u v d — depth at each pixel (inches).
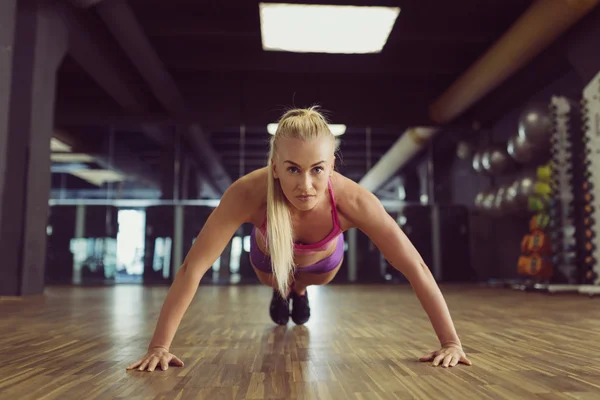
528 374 49.8
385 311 122.3
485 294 189.6
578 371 51.2
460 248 312.2
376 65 262.5
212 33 221.3
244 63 259.4
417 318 105.7
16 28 171.3
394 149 322.7
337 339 74.9
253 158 321.1
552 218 199.3
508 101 278.5
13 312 120.3
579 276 192.1
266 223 59.2
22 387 44.5
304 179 48.8
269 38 217.9
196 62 258.1
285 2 189.8
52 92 183.0
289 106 303.6
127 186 312.2
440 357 55.0
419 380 47.2
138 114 301.1
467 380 47.1
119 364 55.5
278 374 50.1
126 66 253.1
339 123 303.1
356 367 53.6
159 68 229.8
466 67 263.3
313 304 144.5
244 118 302.2
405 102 305.3
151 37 249.0
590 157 182.2
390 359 58.3
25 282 166.1
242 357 59.8
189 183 315.6
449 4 206.4
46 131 178.9
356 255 306.2
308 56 261.0
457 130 311.6
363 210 57.6
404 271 59.1
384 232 57.7
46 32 175.9
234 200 56.5
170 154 315.3
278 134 49.9
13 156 166.9
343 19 202.1
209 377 48.7
